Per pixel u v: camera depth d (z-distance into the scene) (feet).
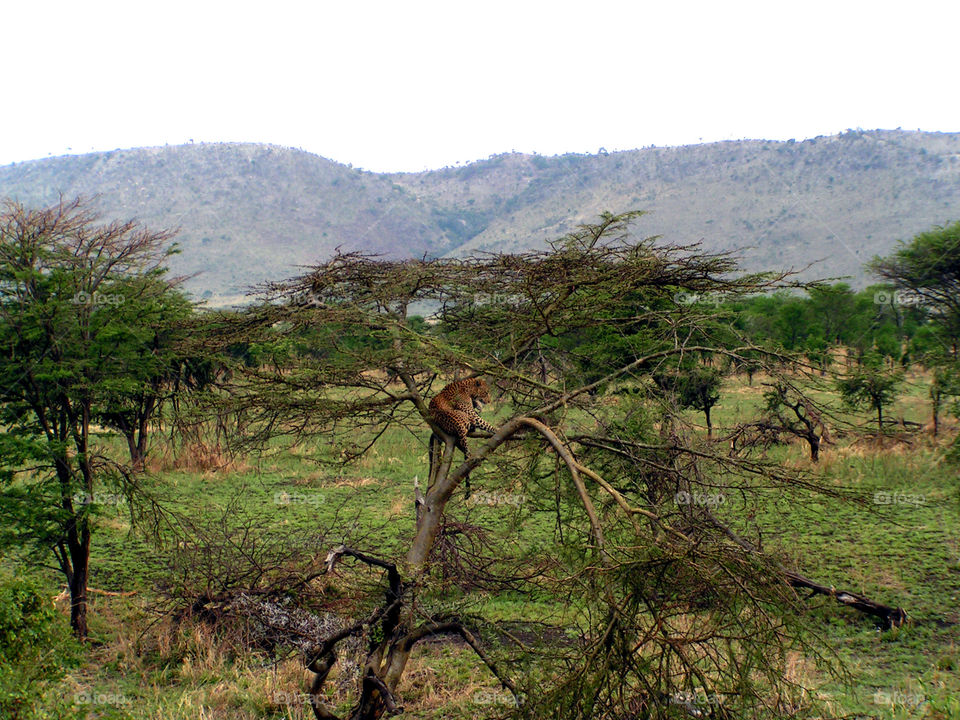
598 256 26.86
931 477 57.62
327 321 26.25
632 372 29.86
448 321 30.25
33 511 35.99
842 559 45.32
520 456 26.73
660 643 20.67
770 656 22.03
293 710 29.91
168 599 38.91
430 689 31.83
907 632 35.73
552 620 37.22
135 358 40.40
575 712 20.01
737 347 27.48
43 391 38.60
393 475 69.46
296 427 27.20
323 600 35.14
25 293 39.37
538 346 29.55
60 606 38.37
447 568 34.99
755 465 25.70
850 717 24.38
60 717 23.79
